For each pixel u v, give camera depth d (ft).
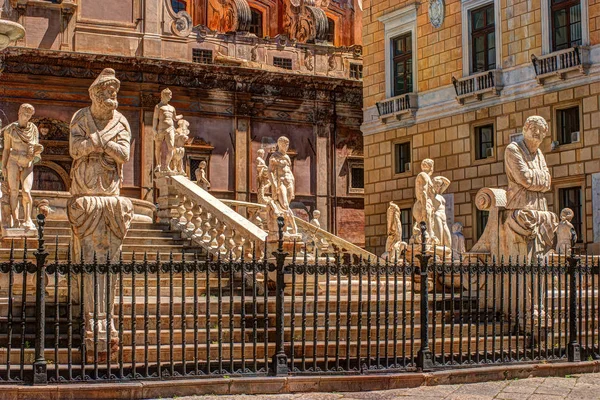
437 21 119.34
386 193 127.65
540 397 36.19
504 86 108.88
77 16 135.44
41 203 60.54
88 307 37.93
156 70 138.72
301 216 151.23
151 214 73.56
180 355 38.83
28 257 50.49
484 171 111.45
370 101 131.34
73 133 38.34
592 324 43.96
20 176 57.36
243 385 35.37
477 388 37.88
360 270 37.91
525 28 106.42
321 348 41.24
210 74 142.61
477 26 114.21
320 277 54.19
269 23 164.25
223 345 39.78
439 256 56.75
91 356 37.78
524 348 41.88
